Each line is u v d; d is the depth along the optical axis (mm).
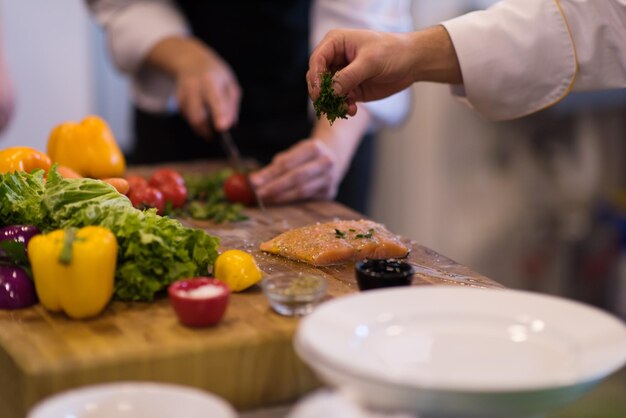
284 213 2490
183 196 2461
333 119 2000
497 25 2082
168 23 3223
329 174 2639
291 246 1998
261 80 3307
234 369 1461
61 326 1525
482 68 2080
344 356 1259
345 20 3158
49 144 2514
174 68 3074
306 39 3275
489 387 1153
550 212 4441
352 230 2066
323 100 1978
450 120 4426
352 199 3465
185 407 1205
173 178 2465
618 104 4230
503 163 4449
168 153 3512
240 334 1479
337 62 2068
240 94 3301
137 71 3295
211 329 1500
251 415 1479
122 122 4609
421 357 1316
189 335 1478
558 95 2137
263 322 1534
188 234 1698
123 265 1619
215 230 2275
